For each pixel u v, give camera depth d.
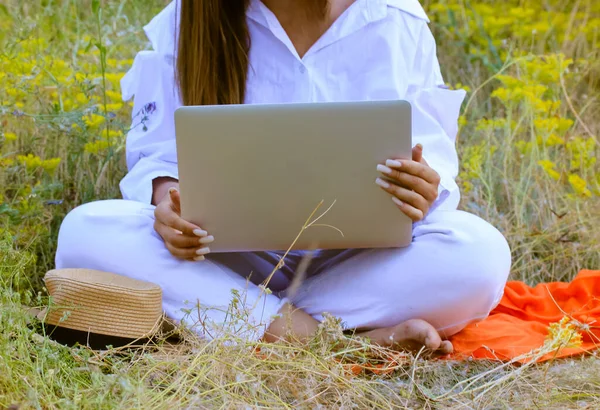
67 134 2.85
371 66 2.29
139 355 1.90
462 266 2.06
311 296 2.19
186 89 2.30
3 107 2.67
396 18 2.30
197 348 1.92
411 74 2.37
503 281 2.14
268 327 2.09
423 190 1.96
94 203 2.20
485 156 3.29
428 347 1.99
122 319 1.94
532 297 2.46
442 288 2.07
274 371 1.78
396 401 1.80
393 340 2.04
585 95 3.63
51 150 2.99
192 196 1.97
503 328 2.24
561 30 4.41
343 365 1.88
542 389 1.85
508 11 4.52
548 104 3.19
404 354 1.96
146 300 1.96
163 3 3.96
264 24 2.27
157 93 2.41
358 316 2.13
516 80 3.19
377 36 2.28
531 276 2.86
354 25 2.27
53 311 1.93
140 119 2.44
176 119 1.88
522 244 2.90
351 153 1.91
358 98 2.29
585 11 4.55
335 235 2.02
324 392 1.76
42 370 1.69
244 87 2.29
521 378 1.87
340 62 2.28
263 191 1.95
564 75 3.77
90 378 1.77
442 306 2.09
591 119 3.70
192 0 2.26
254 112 1.87
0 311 1.77
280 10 2.29
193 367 1.73
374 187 1.95
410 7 2.35
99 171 2.93
